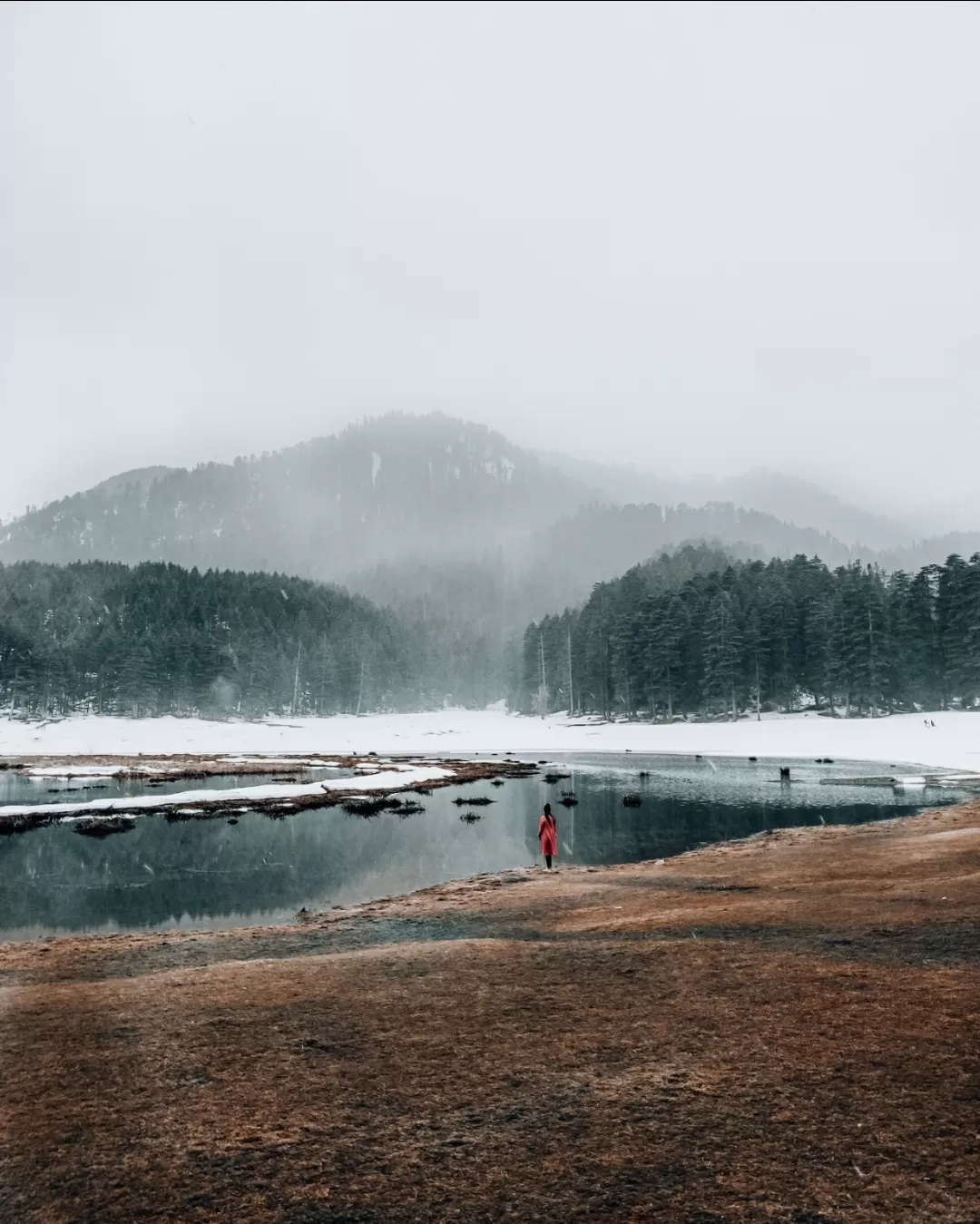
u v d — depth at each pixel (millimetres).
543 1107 6230
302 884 22297
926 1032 7215
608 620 119312
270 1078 7109
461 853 26438
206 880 22812
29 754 88312
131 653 120812
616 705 117562
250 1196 5117
